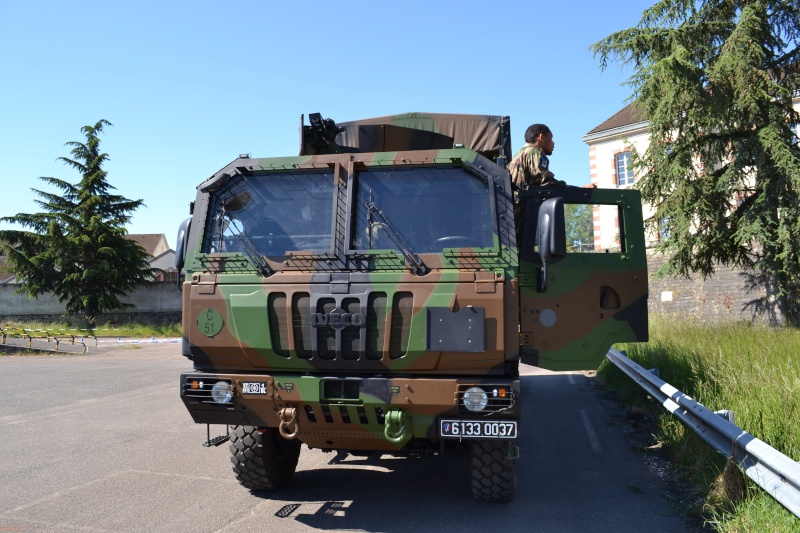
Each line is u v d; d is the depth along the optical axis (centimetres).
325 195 505
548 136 637
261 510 514
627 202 584
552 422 884
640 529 465
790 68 1675
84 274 3959
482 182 486
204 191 517
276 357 478
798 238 1492
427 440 512
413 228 482
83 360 2023
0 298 4206
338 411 471
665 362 1047
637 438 772
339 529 469
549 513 503
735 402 681
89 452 725
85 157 4291
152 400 1143
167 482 598
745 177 1602
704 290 2553
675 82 1533
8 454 716
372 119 686
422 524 480
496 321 451
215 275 493
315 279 474
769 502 435
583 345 562
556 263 564
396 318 462
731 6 1683
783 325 1716
